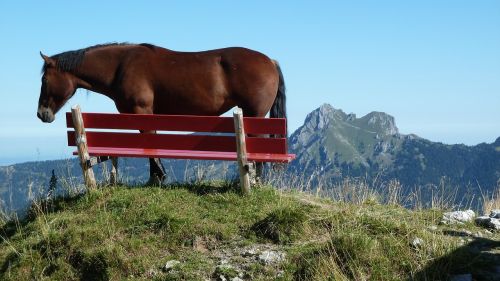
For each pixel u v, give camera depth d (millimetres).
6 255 6578
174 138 7207
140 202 6902
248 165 6918
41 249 6465
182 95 7637
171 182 7570
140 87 7668
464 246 6012
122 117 7242
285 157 6965
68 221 6789
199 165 7820
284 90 7871
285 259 5949
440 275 5629
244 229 6453
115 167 7520
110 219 6680
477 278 5582
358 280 5648
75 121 7199
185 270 5961
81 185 7762
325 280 5629
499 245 6074
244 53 7629
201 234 6402
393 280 5613
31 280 6258
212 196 6996
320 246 6004
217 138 7117
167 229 6457
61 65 7898
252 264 5930
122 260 6145
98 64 7848
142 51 7801
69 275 6199
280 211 6441
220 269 5883
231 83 7562
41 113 8031
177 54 7777
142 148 7320
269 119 6953
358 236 5992
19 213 7520
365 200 7320
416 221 6633
